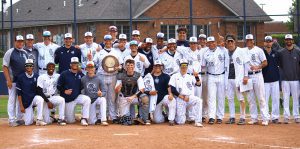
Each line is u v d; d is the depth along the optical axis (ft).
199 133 38.22
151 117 44.65
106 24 113.09
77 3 129.90
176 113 43.86
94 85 43.86
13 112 43.88
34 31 134.62
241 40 113.39
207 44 44.86
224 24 117.19
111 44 45.98
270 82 44.19
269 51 44.04
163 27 113.39
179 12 116.37
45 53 45.62
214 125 42.98
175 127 41.65
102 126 42.52
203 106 46.06
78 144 33.76
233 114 44.45
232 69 44.09
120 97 44.11
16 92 44.14
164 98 43.65
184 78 43.57
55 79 44.19
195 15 116.16
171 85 43.47
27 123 43.83
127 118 43.65
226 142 34.58
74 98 43.98
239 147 33.01
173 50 45.01
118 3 116.26
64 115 44.37
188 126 42.34
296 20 67.10
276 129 40.60
